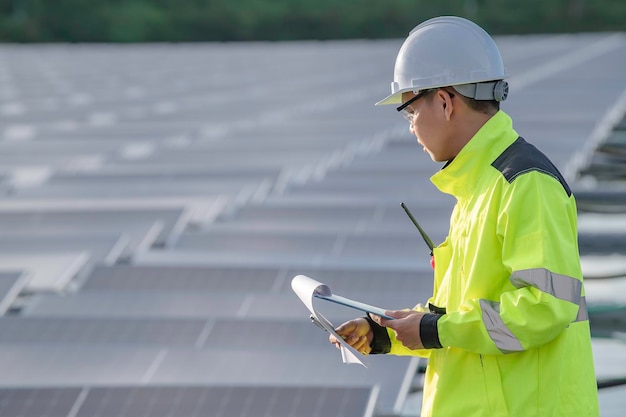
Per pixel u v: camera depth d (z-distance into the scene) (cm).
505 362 482
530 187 465
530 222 461
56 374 930
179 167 2166
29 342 1018
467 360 493
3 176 2155
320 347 977
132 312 1126
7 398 834
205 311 1121
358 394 806
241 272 1223
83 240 1428
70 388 841
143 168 2156
